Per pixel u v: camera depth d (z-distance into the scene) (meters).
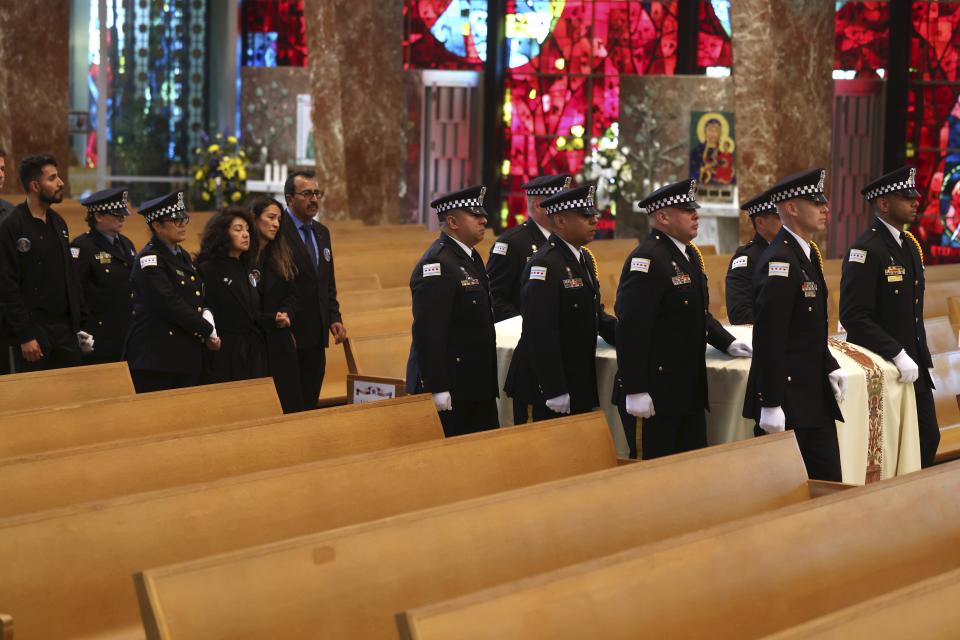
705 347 11.36
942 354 15.62
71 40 43.94
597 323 12.23
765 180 30.25
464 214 11.88
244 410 10.97
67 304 14.60
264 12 44.25
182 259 13.66
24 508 8.25
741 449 8.88
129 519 7.52
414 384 12.13
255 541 7.90
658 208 11.30
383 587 6.67
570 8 43.41
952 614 5.84
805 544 7.17
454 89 43.91
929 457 13.05
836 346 12.41
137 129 42.41
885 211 12.79
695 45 42.66
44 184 14.29
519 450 9.37
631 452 11.55
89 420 10.09
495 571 7.19
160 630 5.74
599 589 5.98
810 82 30.20
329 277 15.20
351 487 8.37
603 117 43.47
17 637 7.05
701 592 6.47
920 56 40.06
